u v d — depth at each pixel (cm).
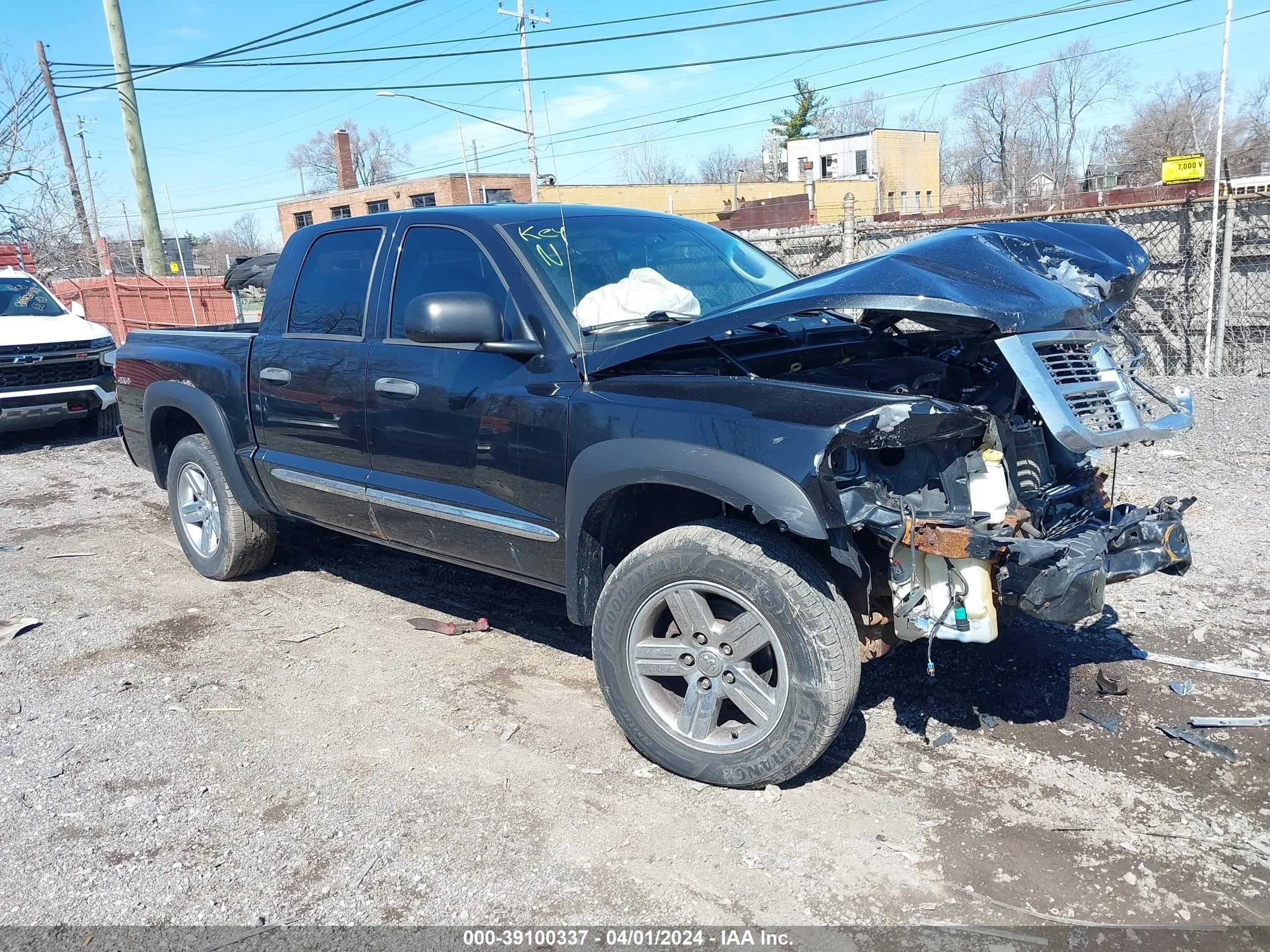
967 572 293
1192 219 991
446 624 483
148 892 289
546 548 369
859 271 325
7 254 1652
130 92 1872
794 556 303
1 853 310
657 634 347
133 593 554
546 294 370
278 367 474
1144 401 338
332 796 335
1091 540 294
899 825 307
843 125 6494
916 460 308
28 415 1005
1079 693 387
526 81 2506
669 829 309
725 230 496
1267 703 372
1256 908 265
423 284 413
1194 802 314
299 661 448
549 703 397
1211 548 530
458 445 388
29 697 422
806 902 273
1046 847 293
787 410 295
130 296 2031
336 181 7306
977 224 391
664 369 343
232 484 520
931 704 381
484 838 307
